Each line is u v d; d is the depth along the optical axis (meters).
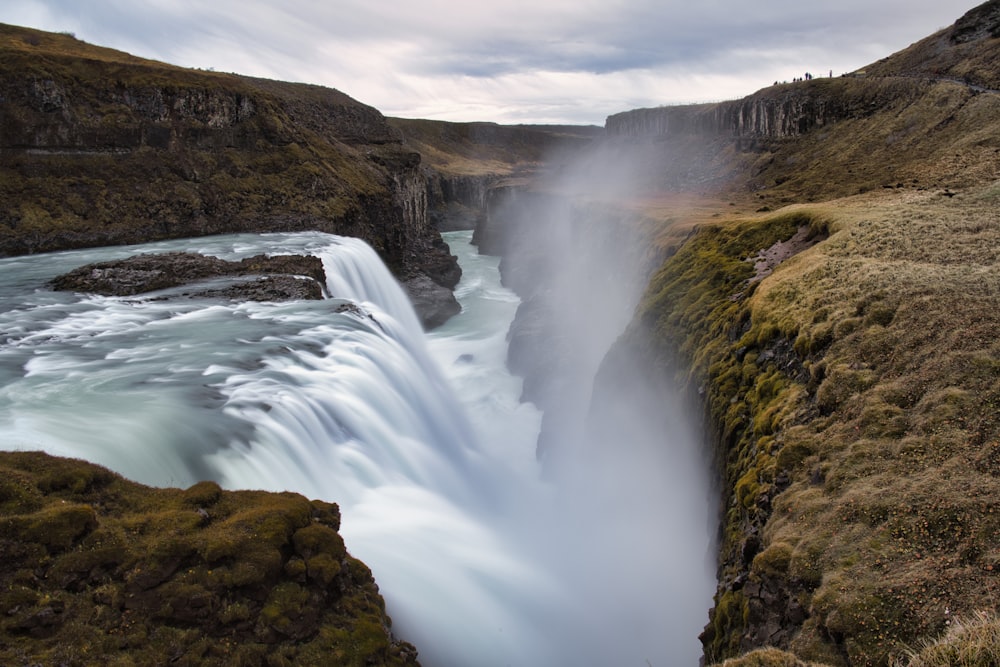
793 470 19.56
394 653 16.19
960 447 16.66
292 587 15.58
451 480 34.25
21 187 73.38
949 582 13.36
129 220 77.69
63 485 16.78
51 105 77.88
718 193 108.94
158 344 36.09
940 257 28.33
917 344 21.06
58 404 26.39
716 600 19.98
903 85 93.31
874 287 25.44
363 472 28.31
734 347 29.88
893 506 15.80
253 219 86.69
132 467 21.23
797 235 43.16
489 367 63.66
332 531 17.50
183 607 14.06
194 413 25.80
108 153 81.75
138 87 85.06
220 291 48.84
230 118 94.19
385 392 35.22
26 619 12.98
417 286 90.62
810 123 109.50
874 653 12.98
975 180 51.38
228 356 34.06
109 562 14.59
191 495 17.55
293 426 26.69
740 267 40.66
